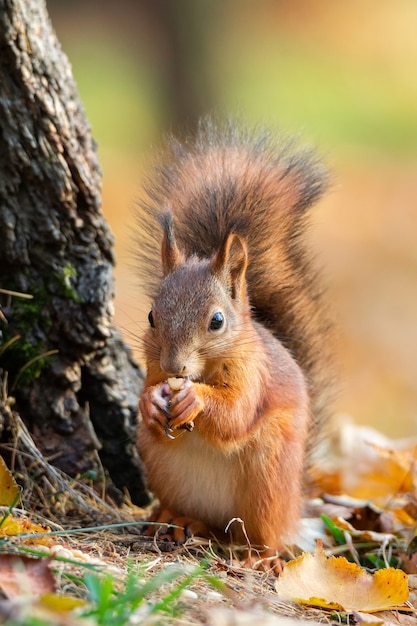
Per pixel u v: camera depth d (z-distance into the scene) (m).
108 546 8.48
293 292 10.89
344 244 28.89
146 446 9.30
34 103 9.62
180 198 10.38
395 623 7.76
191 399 8.55
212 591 7.56
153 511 9.53
